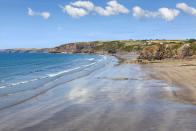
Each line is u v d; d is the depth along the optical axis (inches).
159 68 1941.4
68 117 594.2
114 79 1341.0
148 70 1809.8
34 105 741.3
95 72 1808.6
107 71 1846.7
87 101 778.2
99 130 493.4
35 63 3597.4
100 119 568.7
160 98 797.2
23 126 530.6
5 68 2640.3
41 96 890.1
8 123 554.3
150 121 544.7
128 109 657.6
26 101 802.2
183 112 617.3
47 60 4581.7
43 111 661.9
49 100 813.2
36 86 1161.4
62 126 524.4
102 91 960.9
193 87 999.6
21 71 2224.4
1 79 1592.0
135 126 511.8
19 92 992.2
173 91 918.4
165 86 1042.7
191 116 580.4
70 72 1921.8
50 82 1301.7
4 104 759.7
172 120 550.0
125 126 513.0
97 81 1278.3
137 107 678.5
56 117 596.7
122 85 1104.8
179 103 719.7
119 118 573.0
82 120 564.4
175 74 1476.4
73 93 937.5
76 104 737.6
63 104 743.1
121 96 845.2
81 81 1301.7
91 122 546.9
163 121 543.5
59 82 1289.4
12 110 682.2
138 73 1617.9
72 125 529.0
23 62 3905.0
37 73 1958.7
